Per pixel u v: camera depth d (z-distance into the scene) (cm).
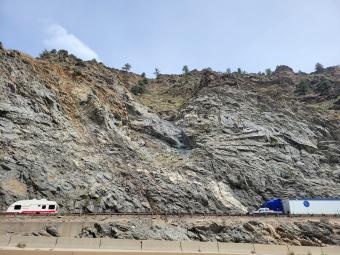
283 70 16925
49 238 3253
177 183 5794
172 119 8281
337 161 7719
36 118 5447
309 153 7719
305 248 3781
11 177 4472
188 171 6206
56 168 4934
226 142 7212
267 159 7106
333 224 4884
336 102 11231
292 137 7850
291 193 6575
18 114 5278
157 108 8975
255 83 11788
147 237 3809
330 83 13662
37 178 4628
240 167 6681
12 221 3466
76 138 5697
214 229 4219
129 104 7719
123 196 5075
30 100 5625
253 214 4894
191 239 4003
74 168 5106
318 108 9894
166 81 12519
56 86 6438
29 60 6469
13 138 4947
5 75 5678
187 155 6912
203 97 8638
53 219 3759
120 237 3684
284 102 9119
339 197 6700
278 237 4353
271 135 7669
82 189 4834
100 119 6431
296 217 5038
